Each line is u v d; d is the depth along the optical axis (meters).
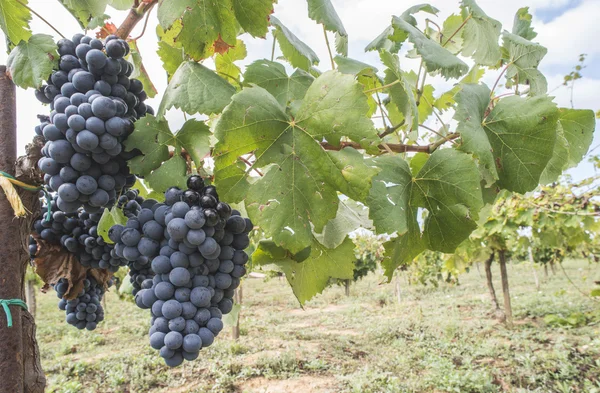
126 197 1.87
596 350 8.62
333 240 1.94
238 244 1.61
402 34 1.92
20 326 1.59
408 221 1.62
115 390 8.44
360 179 1.32
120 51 1.45
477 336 10.74
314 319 15.37
